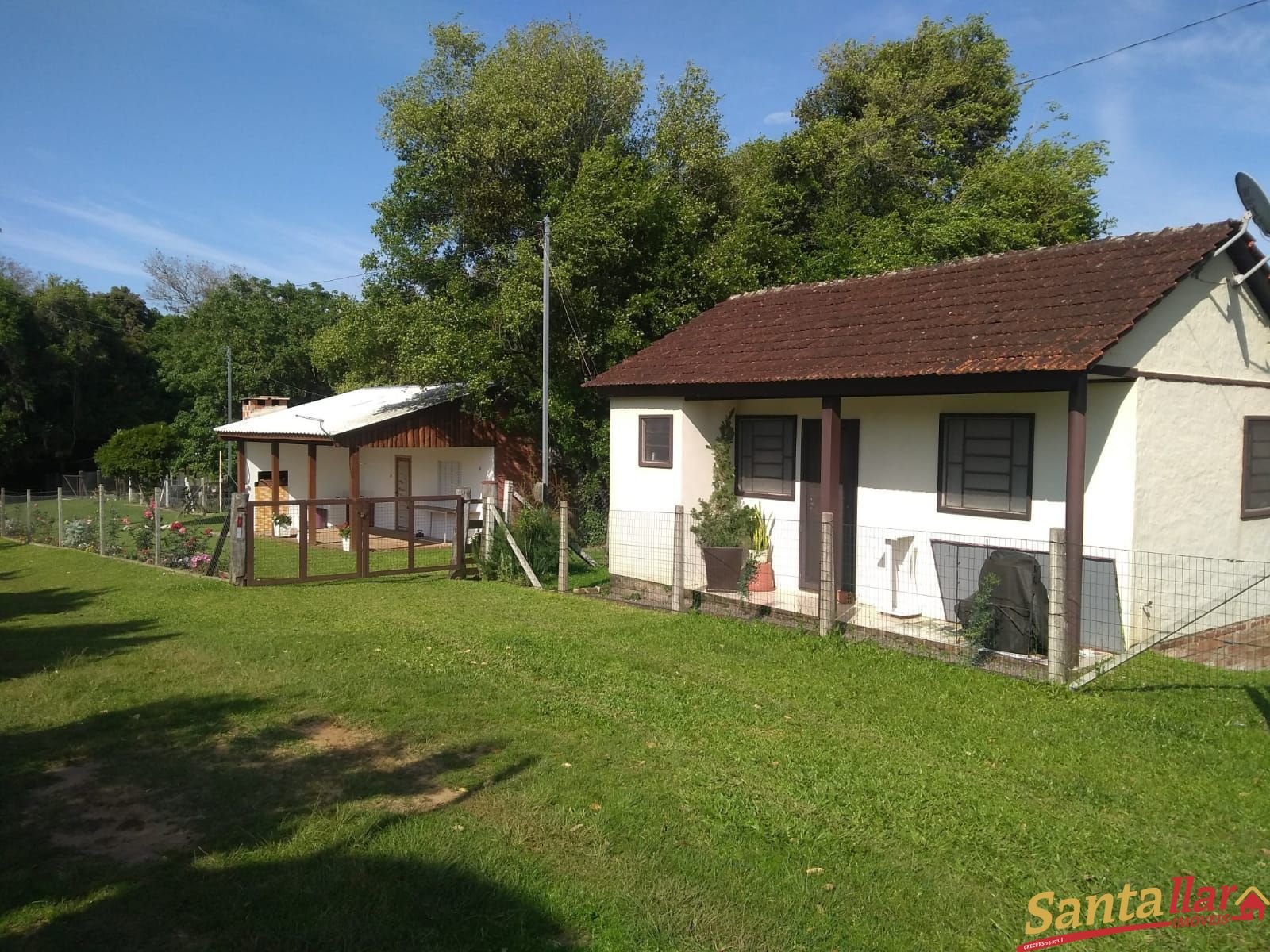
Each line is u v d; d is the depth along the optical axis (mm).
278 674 7676
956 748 5742
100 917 3691
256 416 26125
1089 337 7664
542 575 13609
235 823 4609
